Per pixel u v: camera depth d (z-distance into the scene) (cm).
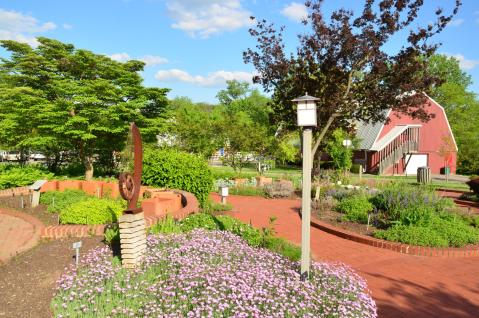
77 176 1884
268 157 2789
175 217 790
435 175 3528
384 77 949
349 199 1226
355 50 923
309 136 515
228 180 1984
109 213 795
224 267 513
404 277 664
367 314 426
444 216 1003
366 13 901
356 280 527
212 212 1125
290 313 406
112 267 524
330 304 441
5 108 1716
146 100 1858
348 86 973
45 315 421
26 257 618
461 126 4050
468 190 2088
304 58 983
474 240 864
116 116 1662
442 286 624
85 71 1781
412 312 523
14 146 2041
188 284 452
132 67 1953
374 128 3597
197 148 2645
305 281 482
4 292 484
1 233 770
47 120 1598
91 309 418
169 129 2370
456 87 4353
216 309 403
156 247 594
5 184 1342
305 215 507
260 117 5084
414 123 3659
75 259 591
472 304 554
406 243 841
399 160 3625
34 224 823
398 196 1063
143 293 453
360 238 892
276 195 1652
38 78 1723
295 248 711
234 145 2461
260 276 477
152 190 1049
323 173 2058
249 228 756
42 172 1556
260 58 1030
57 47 1773
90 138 1611
